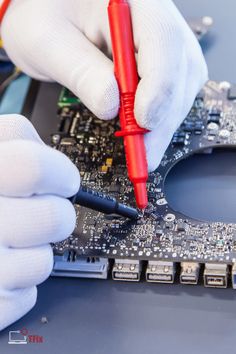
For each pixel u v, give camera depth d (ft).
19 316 3.46
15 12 4.64
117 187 4.01
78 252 3.66
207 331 3.32
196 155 4.33
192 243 3.61
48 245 3.57
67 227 3.50
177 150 4.25
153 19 3.92
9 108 5.17
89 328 3.41
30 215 3.39
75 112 4.62
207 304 3.46
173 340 3.30
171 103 3.94
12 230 3.40
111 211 3.66
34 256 3.47
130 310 3.48
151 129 3.81
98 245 3.67
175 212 3.81
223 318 3.38
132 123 3.77
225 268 3.50
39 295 3.62
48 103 4.82
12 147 3.30
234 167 4.22
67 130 4.49
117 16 3.88
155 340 3.31
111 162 4.19
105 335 3.36
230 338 3.27
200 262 3.51
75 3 4.42
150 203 3.89
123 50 3.85
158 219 3.78
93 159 4.23
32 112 4.78
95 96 3.84
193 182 4.15
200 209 3.96
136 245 3.64
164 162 4.18
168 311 3.45
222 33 5.23
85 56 4.15
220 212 3.92
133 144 3.76
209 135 4.30
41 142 3.72
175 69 3.87
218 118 4.39
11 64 5.57
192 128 4.35
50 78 4.69
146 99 3.71
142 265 3.64
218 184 4.12
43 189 3.41
